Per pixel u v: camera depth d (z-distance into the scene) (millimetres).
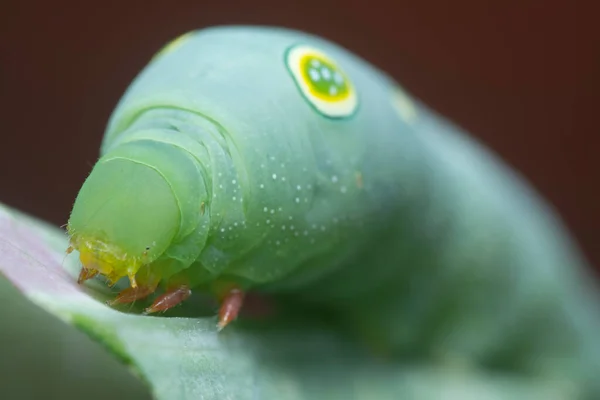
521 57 195
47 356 71
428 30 190
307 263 86
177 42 85
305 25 186
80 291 71
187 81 80
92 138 172
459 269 105
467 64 196
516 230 115
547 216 132
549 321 123
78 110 172
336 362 96
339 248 88
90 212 72
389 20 188
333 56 88
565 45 193
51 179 171
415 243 98
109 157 73
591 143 205
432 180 98
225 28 87
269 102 81
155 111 79
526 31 191
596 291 151
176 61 82
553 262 125
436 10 187
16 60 168
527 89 200
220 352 78
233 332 86
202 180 75
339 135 85
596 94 198
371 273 96
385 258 96
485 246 108
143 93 80
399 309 102
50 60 170
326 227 85
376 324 102
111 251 71
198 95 79
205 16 178
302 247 84
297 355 92
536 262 120
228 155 78
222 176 77
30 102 170
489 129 205
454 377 109
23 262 68
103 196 72
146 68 84
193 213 74
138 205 72
